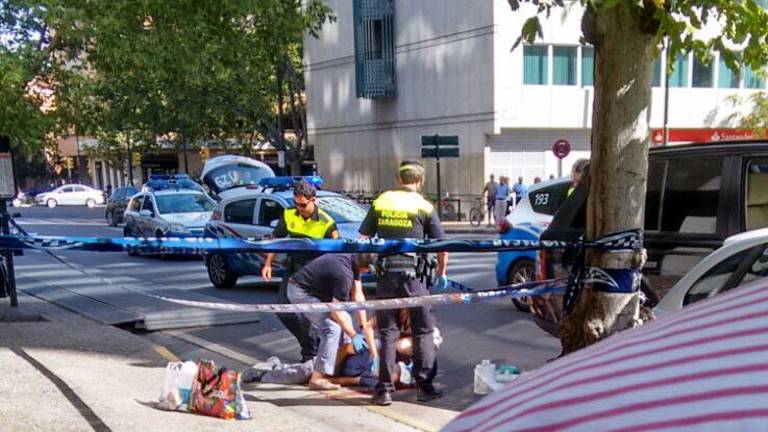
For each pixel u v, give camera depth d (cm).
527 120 2620
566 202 573
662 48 426
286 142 3612
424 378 520
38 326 727
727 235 511
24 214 4012
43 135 742
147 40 716
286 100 3750
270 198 1109
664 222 547
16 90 649
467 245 407
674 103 2845
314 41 3372
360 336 587
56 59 734
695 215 533
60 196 5075
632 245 369
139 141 4872
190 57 771
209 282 1202
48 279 1208
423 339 518
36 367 528
